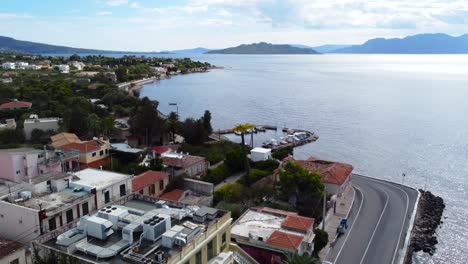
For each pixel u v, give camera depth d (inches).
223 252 1530.5
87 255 1278.3
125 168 3494.1
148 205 1766.7
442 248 2751.0
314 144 5880.9
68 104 6550.2
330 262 2267.5
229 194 2913.4
